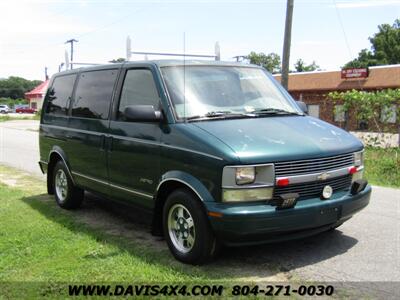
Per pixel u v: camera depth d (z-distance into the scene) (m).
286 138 4.93
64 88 7.68
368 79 31.59
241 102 5.67
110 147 6.06
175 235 5.15
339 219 5.01
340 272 4.80
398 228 6.37
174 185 5.14
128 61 6.23
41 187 9.52
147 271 4.73
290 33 16.53
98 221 6.78
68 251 5.36
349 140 5.39
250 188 4.53
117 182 6.02
